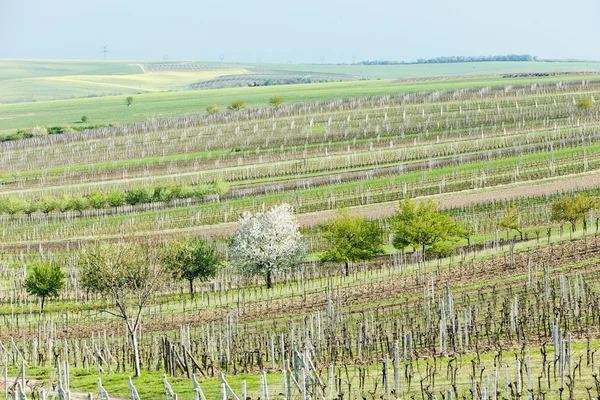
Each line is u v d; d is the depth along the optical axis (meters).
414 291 123.38
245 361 85.56
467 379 69.19
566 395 61.22
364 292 128.62
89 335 118.19
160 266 87.06
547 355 75.06
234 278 162.25
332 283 139.75
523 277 119.31
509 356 76.75
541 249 139.00
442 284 124.56
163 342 89.88
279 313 121.44
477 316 97.62
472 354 79.69
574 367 66.56
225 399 56.28
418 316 103.25
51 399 70.81
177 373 85.50
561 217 151.75
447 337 87.75
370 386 70.50
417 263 151.38
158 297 148.75
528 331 85.88
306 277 156.25
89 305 145.25
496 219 188.50
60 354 101.44
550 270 120.81
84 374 87.44
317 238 193.75
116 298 84.69
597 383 57.88
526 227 174.62
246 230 156.62
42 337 117.19
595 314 90.38
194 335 109.38
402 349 85.75
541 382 65.56
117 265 84.19
